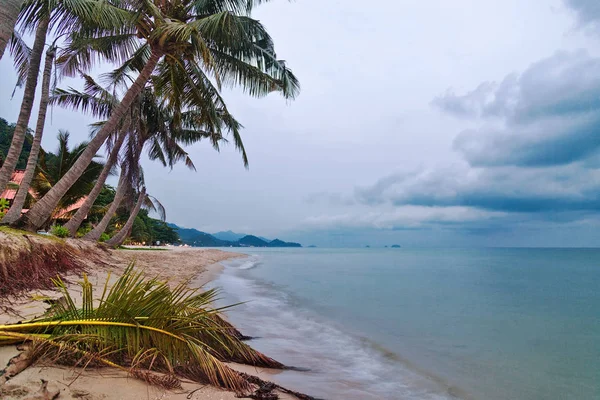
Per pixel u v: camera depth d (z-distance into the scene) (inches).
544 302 568.4
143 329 128.6
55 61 463.8
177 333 133.3
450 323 395.9
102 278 332.2
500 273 1205.7
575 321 422.0
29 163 411.5
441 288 737.0
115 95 620.7
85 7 325.4
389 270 1318.9
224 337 191.6
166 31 393.1
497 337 335.9
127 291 133.0
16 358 109.7
